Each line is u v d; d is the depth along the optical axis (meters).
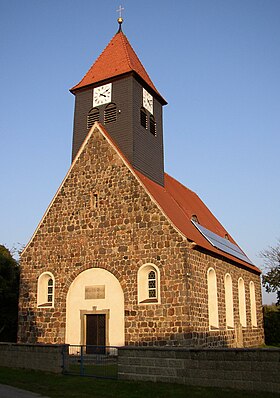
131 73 35.56
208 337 30.27
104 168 33.12
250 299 43.69
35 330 32.38
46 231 34.06
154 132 38.28
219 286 34.31
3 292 37.47
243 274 42.25
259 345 43.75
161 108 40.50
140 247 30.17
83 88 37.62
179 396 16.98
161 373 19.70
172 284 28.53
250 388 17.48
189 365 19.09
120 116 35.12
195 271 29.73
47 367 23.20
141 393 17.72
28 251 34.28
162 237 29.58
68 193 34.03
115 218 31.62
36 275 33.50
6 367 24.75
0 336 38.53
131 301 29.56
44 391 18.45
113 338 29.73
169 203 35.12
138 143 34.94
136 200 31.17
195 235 32.56
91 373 22.02
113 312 30.22
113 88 36.22
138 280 29.67
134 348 20.61
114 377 21.03
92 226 32.38
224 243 40.16
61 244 33.22
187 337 27.39
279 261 54.09
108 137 34.03
